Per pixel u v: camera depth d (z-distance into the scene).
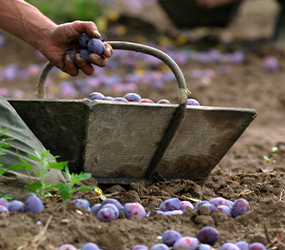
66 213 3.41
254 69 9.20
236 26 13.04
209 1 9.75
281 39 10.20
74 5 11.40
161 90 8.20
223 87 8.32
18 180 3.58
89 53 3.78
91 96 3.79
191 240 3.33
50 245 3.30
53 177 3.67
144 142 3.78
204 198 3.79
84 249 3.28
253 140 5.71
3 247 3.27
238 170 4.46
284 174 4.10
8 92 7.88
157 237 3.39
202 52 10.35
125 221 3.43
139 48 3.78
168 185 3.86
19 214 3.38
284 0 9.88
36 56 9.94
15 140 3.63
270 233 3.46
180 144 3.86
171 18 10.57
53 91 8.04
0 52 9.82
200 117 3.80
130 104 3.65
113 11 12.76
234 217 3.56
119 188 3.78
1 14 3.89
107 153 3.74
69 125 3.68
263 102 7.64
